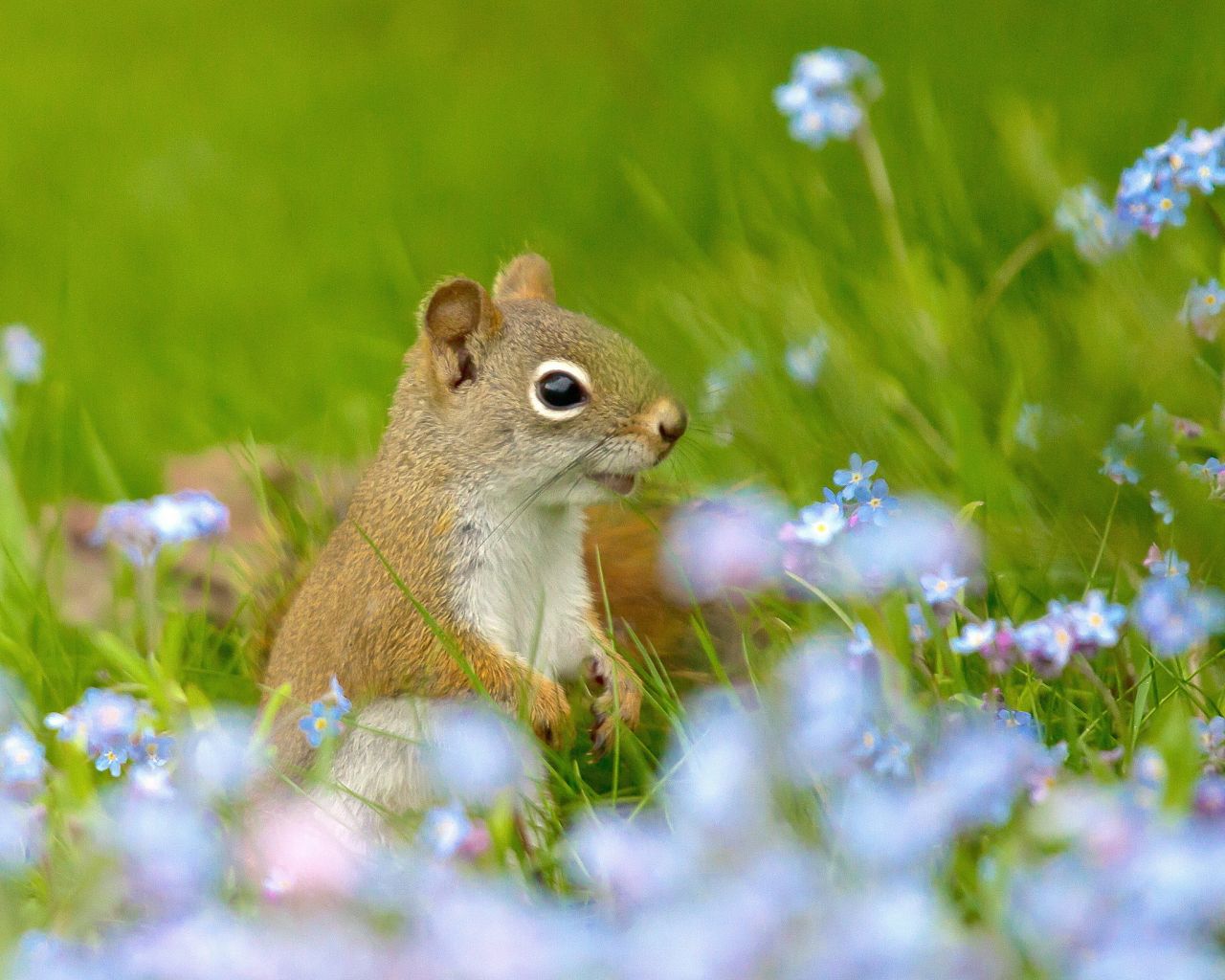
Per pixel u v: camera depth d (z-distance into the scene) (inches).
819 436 372.8
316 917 214.7
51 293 711.1
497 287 363.6
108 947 214.2
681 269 500.7
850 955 161.6
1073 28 768.3
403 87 989.2
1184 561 278.4
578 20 1053.2
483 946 170.7
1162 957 156.0
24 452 452.8
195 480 470.9
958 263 449.1
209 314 677.3
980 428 362.9
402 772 300.5
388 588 312.2
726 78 789.2
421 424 319.0
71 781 245.4
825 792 231.1
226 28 1222.3
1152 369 334.6
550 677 328.5
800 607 325.4
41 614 359.6
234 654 374.3
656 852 192.9
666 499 369.1
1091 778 233.6
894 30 843.4
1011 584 309.9
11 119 1003.9
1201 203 322.0
